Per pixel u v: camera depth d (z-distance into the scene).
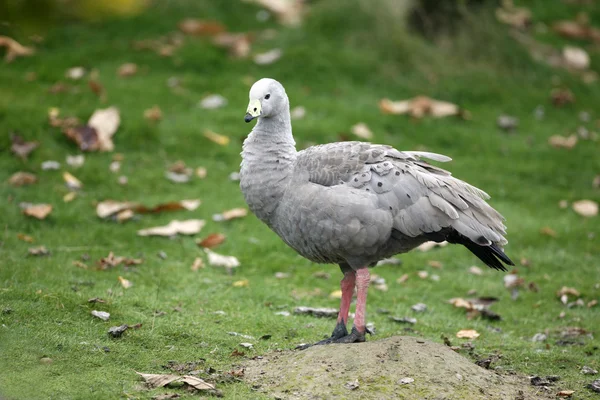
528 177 13.10
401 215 7.02
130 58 15.05
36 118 12.55
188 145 12.88
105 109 13.17
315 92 14.81
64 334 7.04
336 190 7.05
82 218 10.69
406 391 6.16
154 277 9.25
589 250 10.95
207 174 12.30
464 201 7.12
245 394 6.17
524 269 10.43
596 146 14.26
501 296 9.70
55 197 11.07
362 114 14.16
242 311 8.44
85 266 9.26
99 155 12.37
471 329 8.52
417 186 7.05
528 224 11.57
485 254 7.39
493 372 6.88
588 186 12.98
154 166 12.33
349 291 7.65
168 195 11.62
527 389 6.63
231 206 11.48
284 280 9.76
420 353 6.64
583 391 6.75
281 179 7.41
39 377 6.22
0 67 14.26
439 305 9.38
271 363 6.82
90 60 14.87
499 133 14.41
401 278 10.00
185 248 10.30
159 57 15.16
